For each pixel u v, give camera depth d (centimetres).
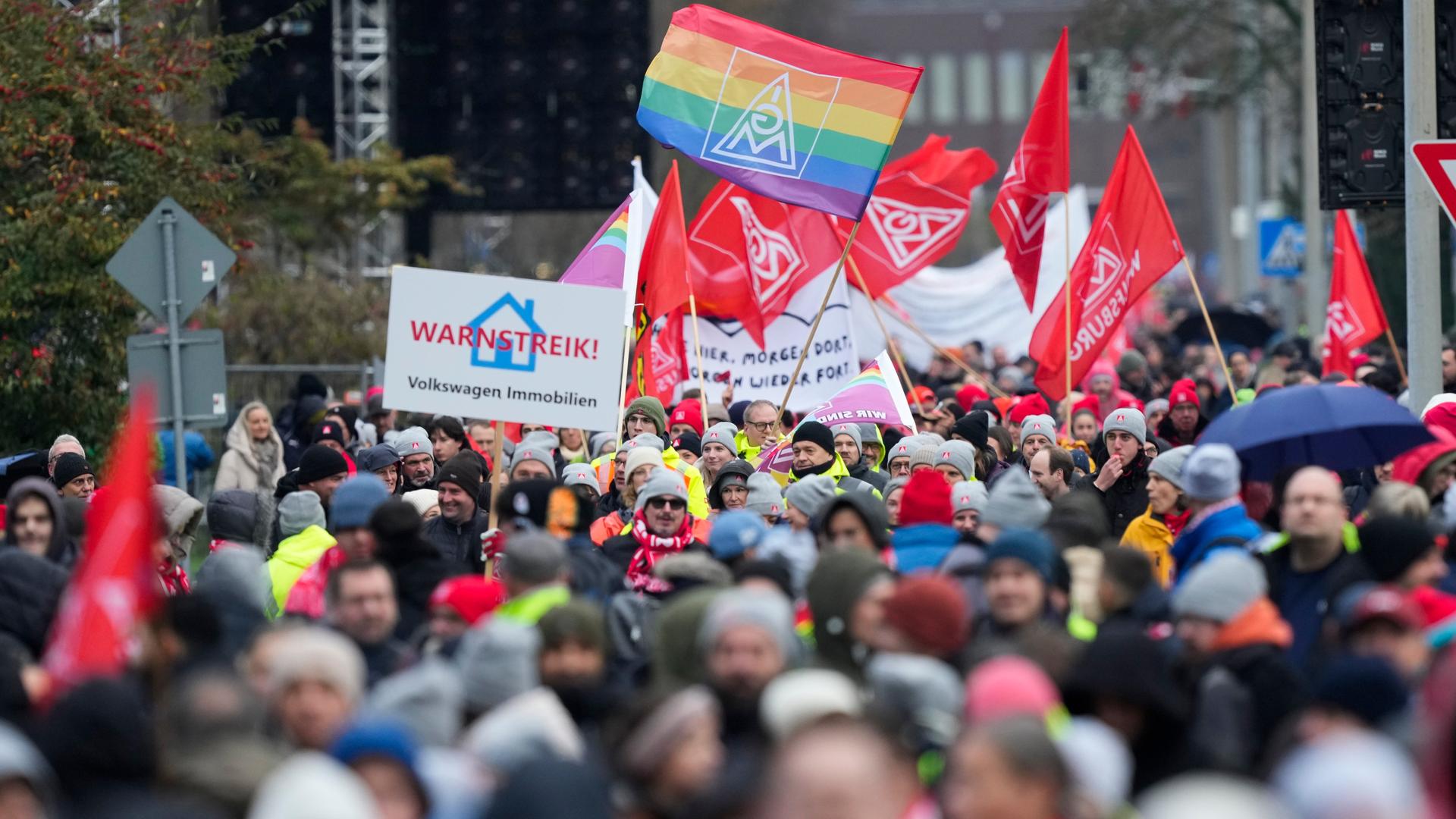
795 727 1370
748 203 4884
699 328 4972
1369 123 3972
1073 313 4591
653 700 1514
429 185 9212
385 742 1413
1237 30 13025
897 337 8019
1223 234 19350
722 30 3856
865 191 3775
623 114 9162
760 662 1662
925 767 1573
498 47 9162
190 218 3203
